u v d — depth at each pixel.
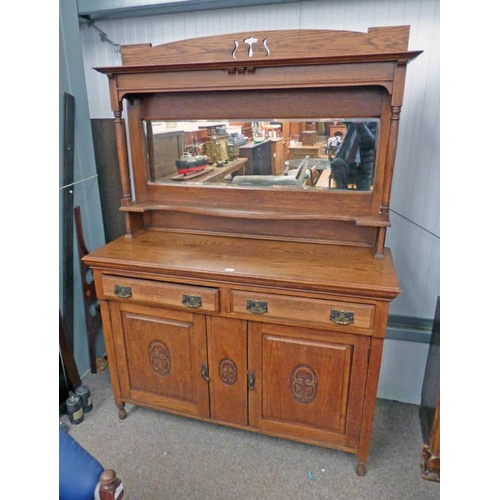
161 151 1.77
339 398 1.47
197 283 1.48
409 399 1.96
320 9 1.62
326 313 1.36
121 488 0.86
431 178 1.69
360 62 1.31
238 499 1.46
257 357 1.51
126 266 1.53
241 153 1.67
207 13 1.75
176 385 1.69
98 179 2.09
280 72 1.40
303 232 1.71
